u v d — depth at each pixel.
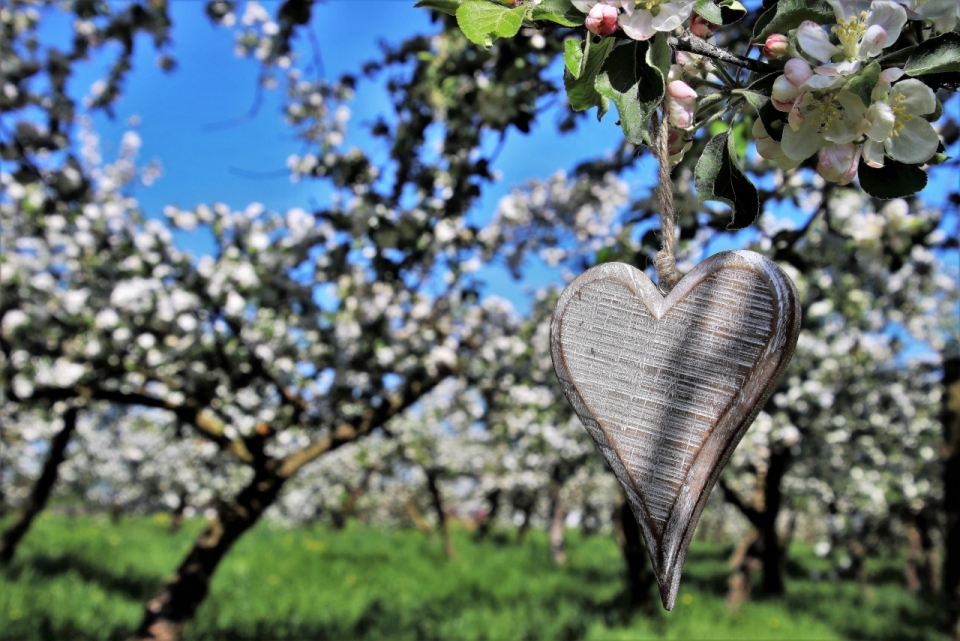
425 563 14.85
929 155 0.82
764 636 9.42
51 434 11.34
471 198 3.24
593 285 0.81
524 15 0.84
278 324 5.75
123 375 5.59
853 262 3.49
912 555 16.98
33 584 9.58
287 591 10.66
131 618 8.29
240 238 5.45
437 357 5.88
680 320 0.78
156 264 5.30
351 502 18.84
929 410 10.10
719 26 0.95
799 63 0.81
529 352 7.46
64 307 5.46
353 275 5.56
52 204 4.92
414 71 3.32
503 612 9.72
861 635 10.48
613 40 0.82
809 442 10.09
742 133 2.23
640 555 9.95
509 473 14.64
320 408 6.19
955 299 9.86
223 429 6.21
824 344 8.78
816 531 24.86
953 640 6.60
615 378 0.79
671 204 0.82
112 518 20.80
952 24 0.83
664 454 0.76
